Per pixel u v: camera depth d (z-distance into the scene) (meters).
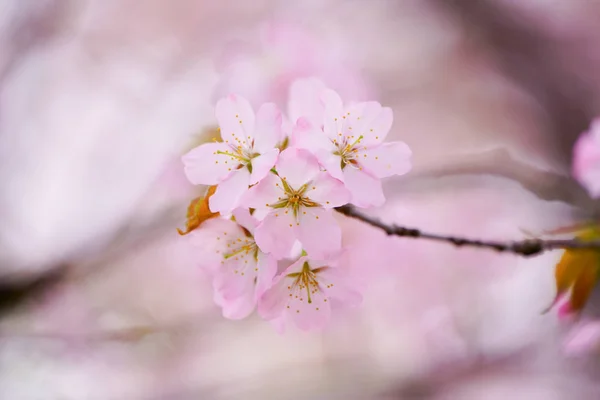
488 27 1.51
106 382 1.26
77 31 1.44
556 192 0.84
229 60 1.04
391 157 0.68
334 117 0.68
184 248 1.35
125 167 1.34
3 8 1.32
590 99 1.37
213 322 1.41
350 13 1.54
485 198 1.39
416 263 1.41
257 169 0.67
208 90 1.29
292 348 1.55
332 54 1.12
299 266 0.68
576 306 0.72
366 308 1.47
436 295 1.45
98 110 1.42
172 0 1.53
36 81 1.39
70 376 1.21
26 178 1.33
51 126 1.38
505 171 0.86
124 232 1.07
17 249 1.23
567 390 1.32
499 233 1.39
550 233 0.72
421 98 1.63
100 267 1.07
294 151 0.67
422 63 1.62
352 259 1.29
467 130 1.60
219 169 0.68
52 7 1.35
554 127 1.38
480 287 1.45
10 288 0.88
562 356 1.33
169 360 1.39
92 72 1.44
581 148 0.80
